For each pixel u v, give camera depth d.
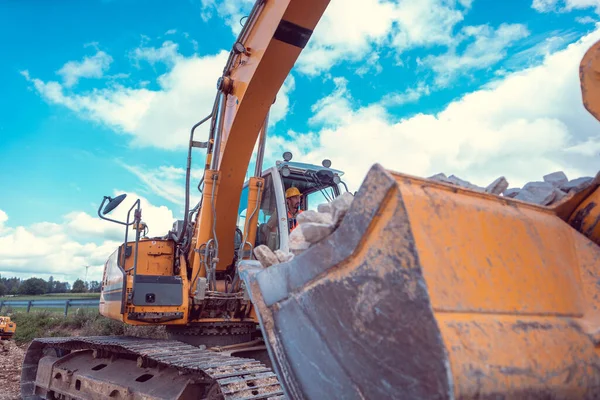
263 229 5.59
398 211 1.20
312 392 1.43
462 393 1.06
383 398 1.18
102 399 4.71
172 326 5.07
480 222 1.38
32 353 6.63
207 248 4.93
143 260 5.50
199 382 3.83
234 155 4.90
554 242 1.59
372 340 1.22
